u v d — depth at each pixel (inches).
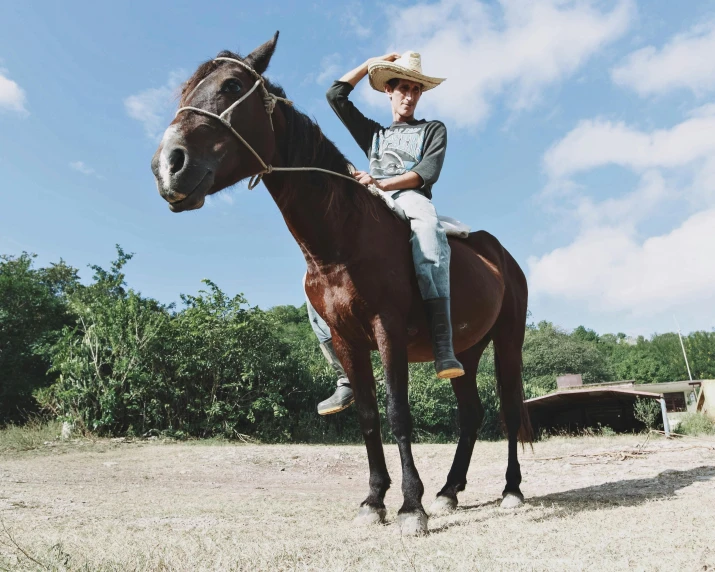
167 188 99.0
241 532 112.0
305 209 121.7
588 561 81.9
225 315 648.4
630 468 255.8
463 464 169.9
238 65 115.6
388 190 136.6
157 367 605.9
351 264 122.8
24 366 815.1
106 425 565.3
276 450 432.1
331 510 152.8
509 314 183.2
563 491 196.5
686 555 83.6
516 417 177.8
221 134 107.1
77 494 192.1
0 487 209.0
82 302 649.6
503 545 94.3
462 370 126.8
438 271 131.3
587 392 683.4
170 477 315.0
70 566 78.5
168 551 88.1
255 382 653.9
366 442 137.9
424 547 95.0
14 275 874.8
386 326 123.0
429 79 158.2
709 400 727.1
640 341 2635.3
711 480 197.3
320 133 127.3
